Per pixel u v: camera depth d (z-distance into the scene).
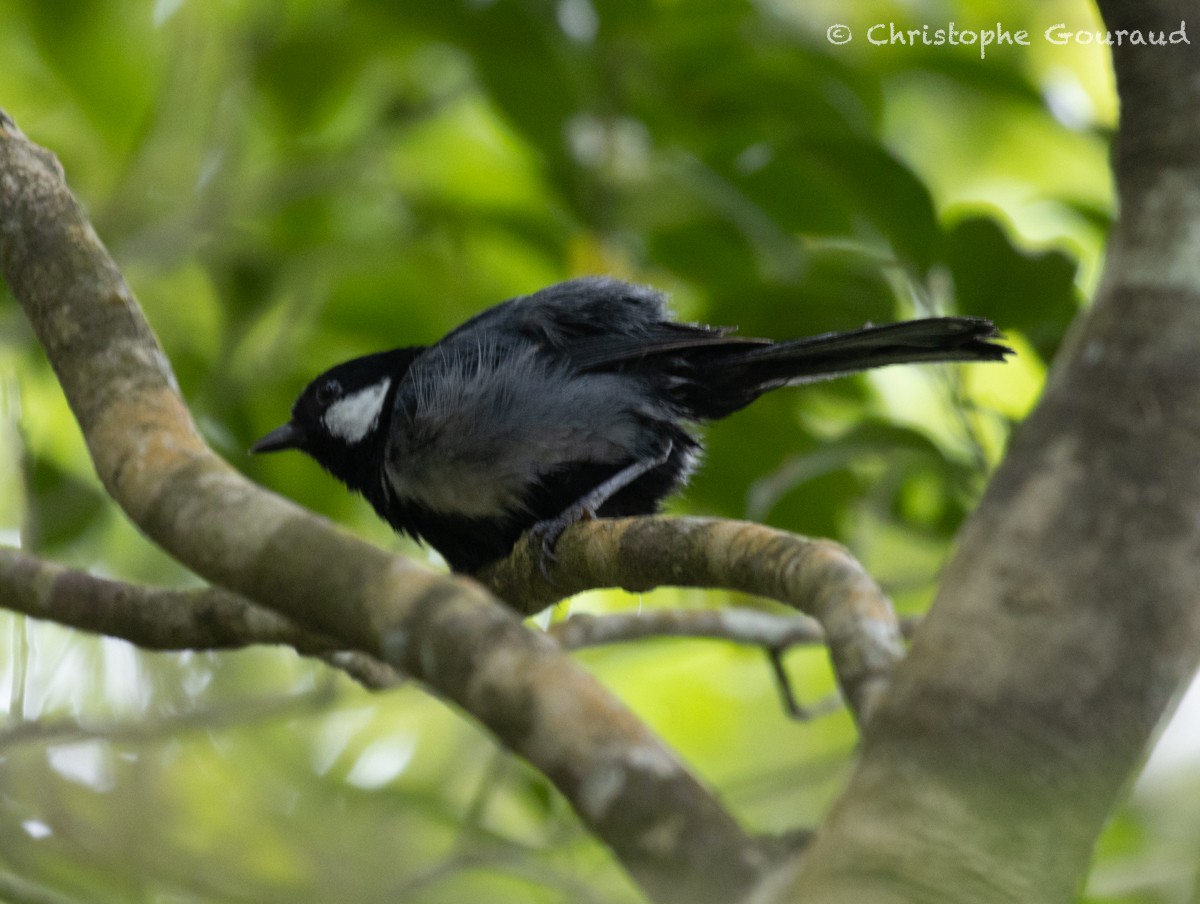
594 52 12.30
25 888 7.46
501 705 3.97
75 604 7.30
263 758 10.73
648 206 12.52
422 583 4.25
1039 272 10.33
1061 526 3.84
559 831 10.27
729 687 15.42
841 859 3.50
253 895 7.79
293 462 12.76
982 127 15.95
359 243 13.47
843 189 11.59
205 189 13.94
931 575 13.11
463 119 15.08
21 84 14.89
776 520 11.59
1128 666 3.71
